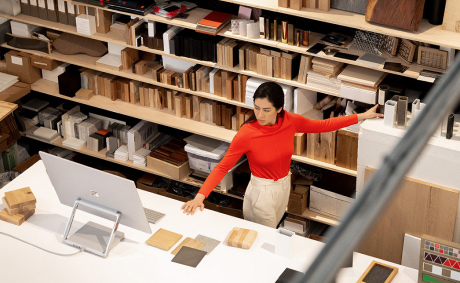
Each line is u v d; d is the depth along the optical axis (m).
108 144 5.27
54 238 3.37
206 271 3.14
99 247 3.27
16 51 5.35
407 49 3.86
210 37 4.50
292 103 4.49
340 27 4.29
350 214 0.27
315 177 4.56
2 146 5.23
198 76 4.64
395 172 0.27
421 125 0.28
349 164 4.34
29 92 5.39
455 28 3.72
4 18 5.27
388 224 3.82
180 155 5.02
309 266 0.26
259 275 3.11
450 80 0.29
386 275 3.07
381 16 3.77
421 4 3.69
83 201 3.31
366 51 4.04
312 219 4.61
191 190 5.05
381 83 4.02
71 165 3.14
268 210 3.61
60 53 5.21
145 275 3.12
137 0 4.51
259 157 3.46
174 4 4.56
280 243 3.19
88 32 4.90
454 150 3.47
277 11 4.00
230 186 4.82
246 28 4.25
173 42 4.56
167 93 4.97
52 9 5.03
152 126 5.27
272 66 4.31
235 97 4.59
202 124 4.87
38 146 5.76
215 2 4.59
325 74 4.13
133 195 3.05
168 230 3.44
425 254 2.93
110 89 5.16
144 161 5.12
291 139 3.50
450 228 3.64
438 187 3.58
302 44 4.14
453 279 2.89
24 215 3.48
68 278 3.11
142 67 4.88
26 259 3.23
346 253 0.26
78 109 5.55
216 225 3.48
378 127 3.70
